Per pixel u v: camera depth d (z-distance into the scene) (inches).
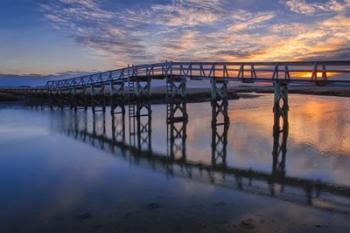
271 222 317.7
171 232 299.4
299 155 603.5
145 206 360.5
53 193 408.2
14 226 318.0
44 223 322.7
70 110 1717.5
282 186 429.1
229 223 315.9
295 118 1109.1
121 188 423.2
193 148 701.9
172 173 496.4
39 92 2292.1
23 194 406.6
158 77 1045.2
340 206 357.4
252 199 378.6
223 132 888.3
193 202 370.3
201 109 1600.6
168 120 981.8
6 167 537.0
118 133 951.0
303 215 333.7
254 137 800.9
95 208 357.1
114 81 1257.4
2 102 2304.4
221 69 890.7
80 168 527.5
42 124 1141.7
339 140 725.9
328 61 668.7
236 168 529.0
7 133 919.0
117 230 304.5
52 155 628.1
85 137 871.7
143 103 1122.7
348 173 486.9
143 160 591.5
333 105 1601.9
